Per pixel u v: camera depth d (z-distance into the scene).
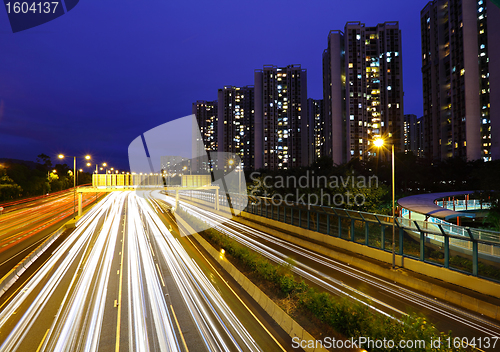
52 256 22.98
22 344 10.80
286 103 139.00
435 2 93.00
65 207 60.34
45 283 17.02
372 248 20.00
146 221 41.88
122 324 12.03
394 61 98.75
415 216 29.66
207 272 19.12
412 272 16.67
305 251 23.88
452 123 83.06
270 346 10.44
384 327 9.38
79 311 13.30
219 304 14.12
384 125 98.19
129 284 16.67
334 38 100.81
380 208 34.81
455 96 82.19
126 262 21.11
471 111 76.50
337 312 10.71
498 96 68.81
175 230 34.75
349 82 98.00
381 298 14.11
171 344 10.54
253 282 16.00
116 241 28.41
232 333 11.37
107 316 12.75
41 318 12.75
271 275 15.80
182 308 13.57
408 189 62.53
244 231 33.25
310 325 10.95
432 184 60.53
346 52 98.88
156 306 13.77
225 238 25.77
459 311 12.66
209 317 12.71
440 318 12.01
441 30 89.69
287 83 139.62
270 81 139.38
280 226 32.44
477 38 77.00
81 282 17.03
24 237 30.55
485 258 16.61
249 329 11.72
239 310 13.51
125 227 36.72
